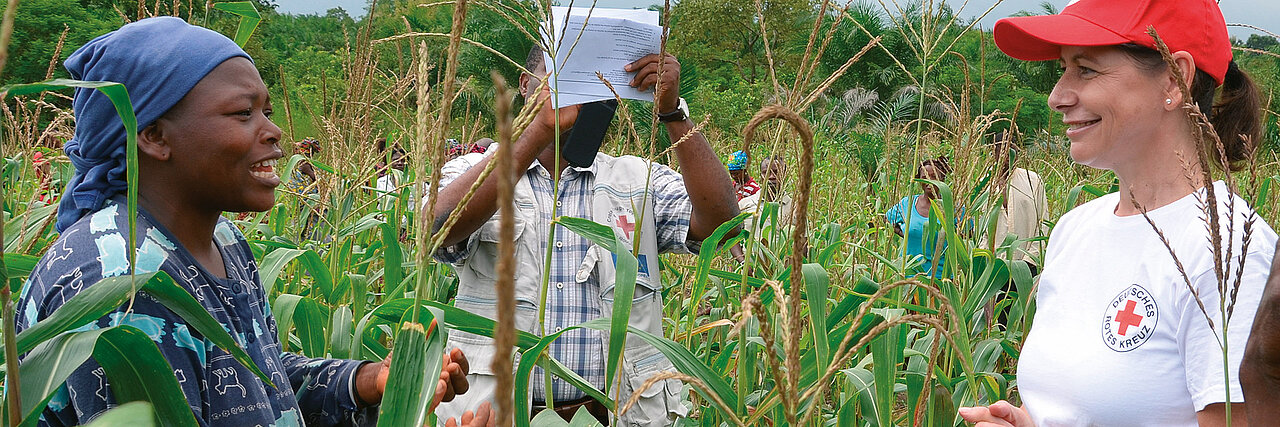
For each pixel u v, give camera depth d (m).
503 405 0.62
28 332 1.29
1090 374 1.90
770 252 3.57
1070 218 2.20
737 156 5.00
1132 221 1.93
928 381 2.36
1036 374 2.06
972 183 3.59
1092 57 1.99
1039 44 2.34
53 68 3.15
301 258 2.94
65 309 1.31
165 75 1.58
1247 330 1.59
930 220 3.31
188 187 1.67
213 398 1.57
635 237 2.58
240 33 2.93
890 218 4.63
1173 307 1.76
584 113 2.62
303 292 3.80
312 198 3.83
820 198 5.60
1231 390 1.61
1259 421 1.27
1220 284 1.38
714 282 3.31
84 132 1.61
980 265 3.41
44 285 1.48
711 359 3.78
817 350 2.30
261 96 1.73
